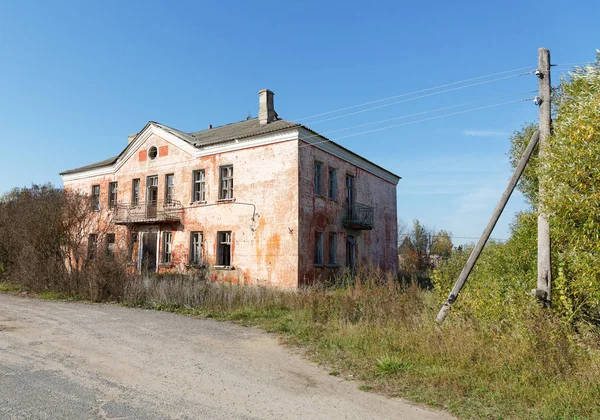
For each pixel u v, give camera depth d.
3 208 19.53
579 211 6.13
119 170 25.86
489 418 4.85
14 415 4.66
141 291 13.89
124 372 6.38
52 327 9.61
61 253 16.78
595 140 5.97
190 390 5.66
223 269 20.12
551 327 6.57
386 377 6.30
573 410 4.88
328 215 20.56
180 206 22.39
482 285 8.92
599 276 6.24
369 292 11.84
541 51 8.70
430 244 36.25
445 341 7.13
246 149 20.16
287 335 9.30
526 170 10.48
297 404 5.25
